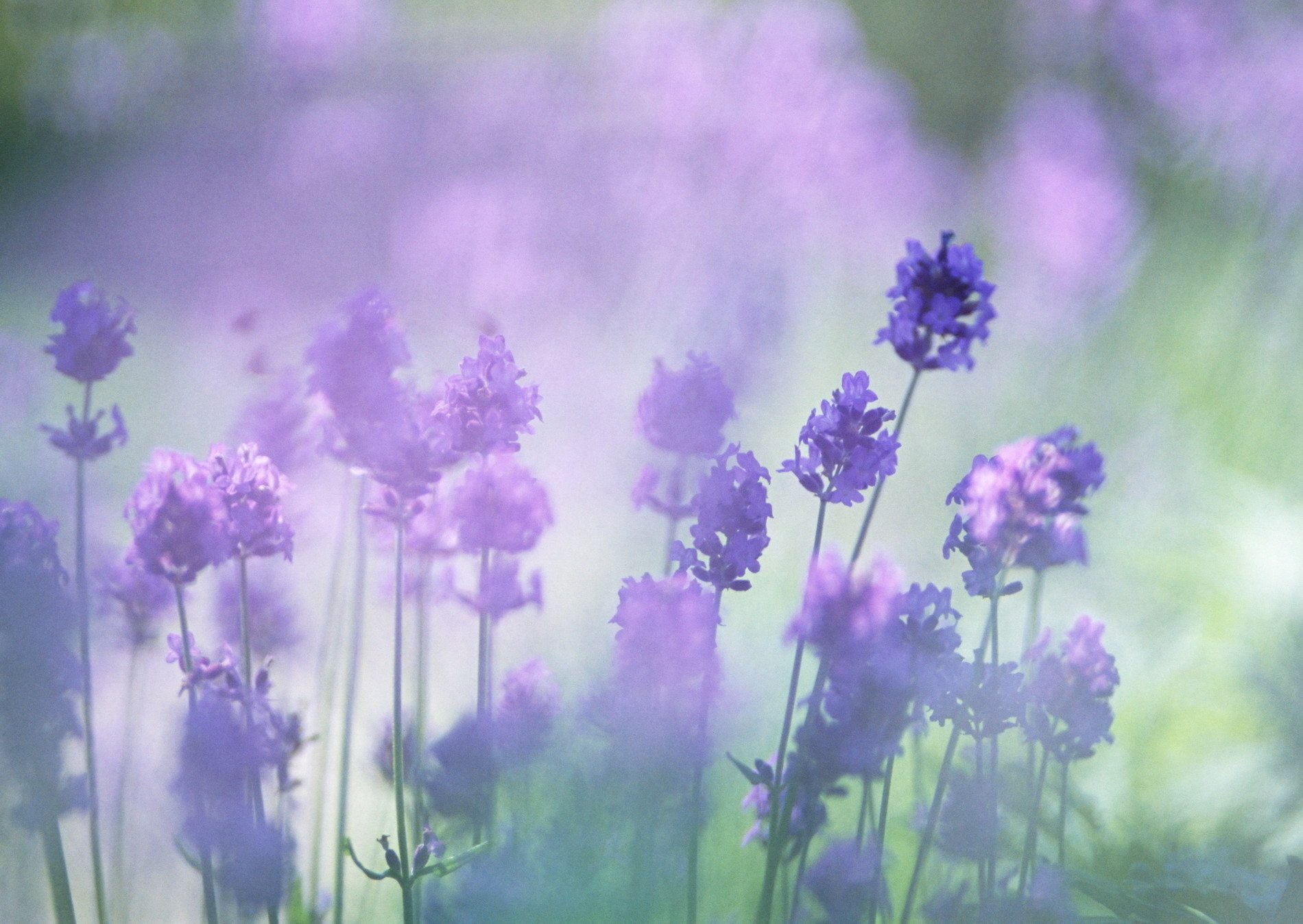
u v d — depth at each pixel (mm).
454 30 13531
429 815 2627
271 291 10516
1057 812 3148
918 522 5844
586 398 6363
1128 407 6629
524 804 2734
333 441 2281
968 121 16250
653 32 9781
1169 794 3600
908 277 2375
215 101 13102
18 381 4391
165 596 2883
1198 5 8477
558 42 13148
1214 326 6691
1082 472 2197
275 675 3277
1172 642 4504
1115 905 2621
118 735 3344
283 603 3240
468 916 2215
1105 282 8016
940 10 16281
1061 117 8867
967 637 4430
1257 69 7418
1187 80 8250
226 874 2209
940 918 2377
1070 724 2348
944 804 2318
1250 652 4176
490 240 8203
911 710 2400
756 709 3395
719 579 2248
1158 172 8625
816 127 9336
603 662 3400
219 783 2188
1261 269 6621
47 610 2195
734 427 6211
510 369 2270
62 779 2418
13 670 2184
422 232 8391
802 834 2246
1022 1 11508
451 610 4043
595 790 2494
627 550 4938
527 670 2754
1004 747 3387
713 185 8859
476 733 2492
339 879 2607
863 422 2234
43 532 2271
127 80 14000
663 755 2348
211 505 2232
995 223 10000
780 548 5352
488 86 10602
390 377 2258
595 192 8570
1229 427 6215
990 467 2219
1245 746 3789
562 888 2260
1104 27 9375
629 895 2309
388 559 3230
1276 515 5125
